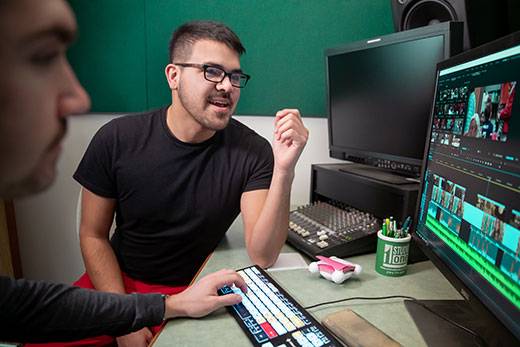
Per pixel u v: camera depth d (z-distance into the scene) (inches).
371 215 38.7
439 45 33.4
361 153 46.0
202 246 42.6
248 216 38.0
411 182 36.9
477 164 20.7
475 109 21.4
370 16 54.9
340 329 22.0
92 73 59.2
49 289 24.5
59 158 10.5
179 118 39.8
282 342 20.9
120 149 40.6
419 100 36.6
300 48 56.6
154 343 21.5
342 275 29.0
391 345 20.3
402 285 29.2
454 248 23.1
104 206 42.2
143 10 56.8
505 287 17.1
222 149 41.6
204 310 24.3
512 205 16.9
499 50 18.7
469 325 23.1
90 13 57.2
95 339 35.1
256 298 25.9
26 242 65.1
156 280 43.2
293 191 60.9
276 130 35.3
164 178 40.3
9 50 8.0
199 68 36.9
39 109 8.9
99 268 40.0
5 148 8.7
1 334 23.1
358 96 45.2
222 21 56.3
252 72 57.6
